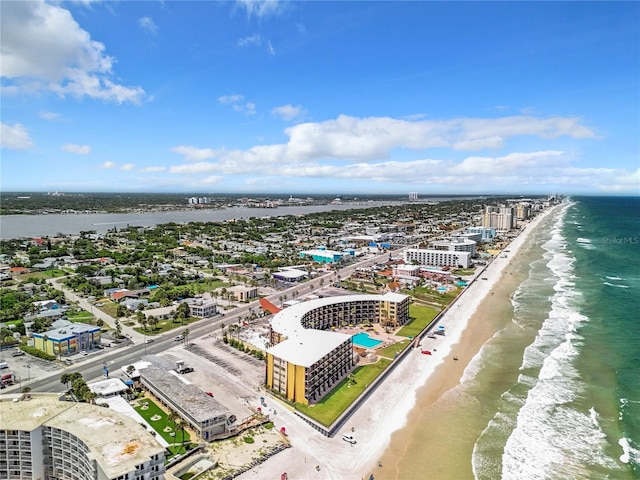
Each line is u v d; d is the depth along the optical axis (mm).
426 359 192000
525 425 137500
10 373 169000
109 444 99438
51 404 116125
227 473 113438
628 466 117375
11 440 104938
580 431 133875
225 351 198500
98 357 190875
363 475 114750
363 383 163875
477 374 175125
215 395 155125
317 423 135500
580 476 114062
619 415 141500
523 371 176375
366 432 134750
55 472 107812
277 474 114000
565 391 158875
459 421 140750
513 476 114250
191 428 132750
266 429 134500
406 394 159250
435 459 121375
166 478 108500
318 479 112500
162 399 148500
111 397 150125
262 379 169125
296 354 156750
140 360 185500
